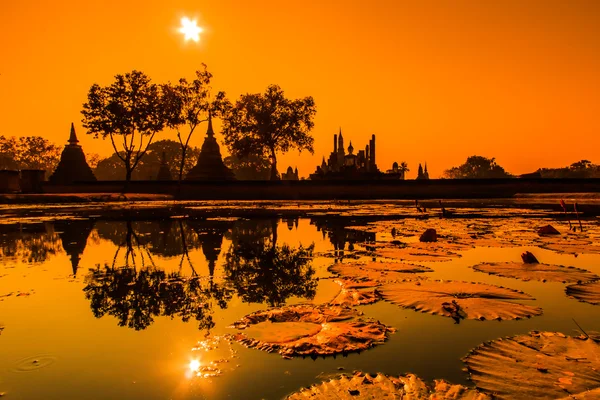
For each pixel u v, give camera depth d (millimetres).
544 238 9359
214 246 8672
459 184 48656
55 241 9539
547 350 2906
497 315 3809
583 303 4199
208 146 61062
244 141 58219
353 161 61688
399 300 4359
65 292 4863
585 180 48594
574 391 2291
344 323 3650
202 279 5539
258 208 24891
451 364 2736
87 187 49750
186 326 3623
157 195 42781
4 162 95750
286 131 57469
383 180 49812
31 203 31328
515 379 2467
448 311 3953
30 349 3131
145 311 4102
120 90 42188
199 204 31266
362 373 2615
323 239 9680
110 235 10711
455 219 15164
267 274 5836
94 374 2680
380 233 10836
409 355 2916
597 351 2861
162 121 43500
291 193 48094
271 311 4008
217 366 2773
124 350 3090
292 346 3113
